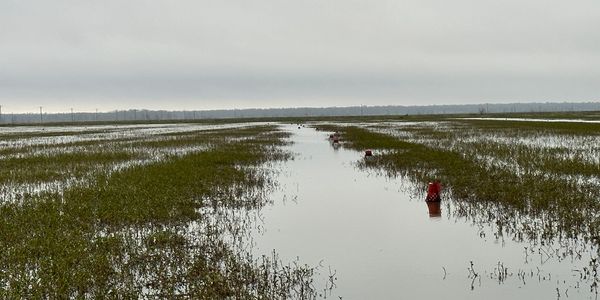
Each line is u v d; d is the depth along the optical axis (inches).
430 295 358.3
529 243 473.4
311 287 375.6
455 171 900.0
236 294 354.0
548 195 645.9
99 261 409.4
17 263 418.3
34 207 623.2
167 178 840.9
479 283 378.9
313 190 784.3
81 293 358.3
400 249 466.0
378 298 354.6
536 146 1370.6
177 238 495.2
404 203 673.0
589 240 475.2
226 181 847.1
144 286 378.6
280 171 1016.2
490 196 672.4
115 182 807.1
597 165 917.8
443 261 430.0
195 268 402.0
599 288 364.5
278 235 519.2
